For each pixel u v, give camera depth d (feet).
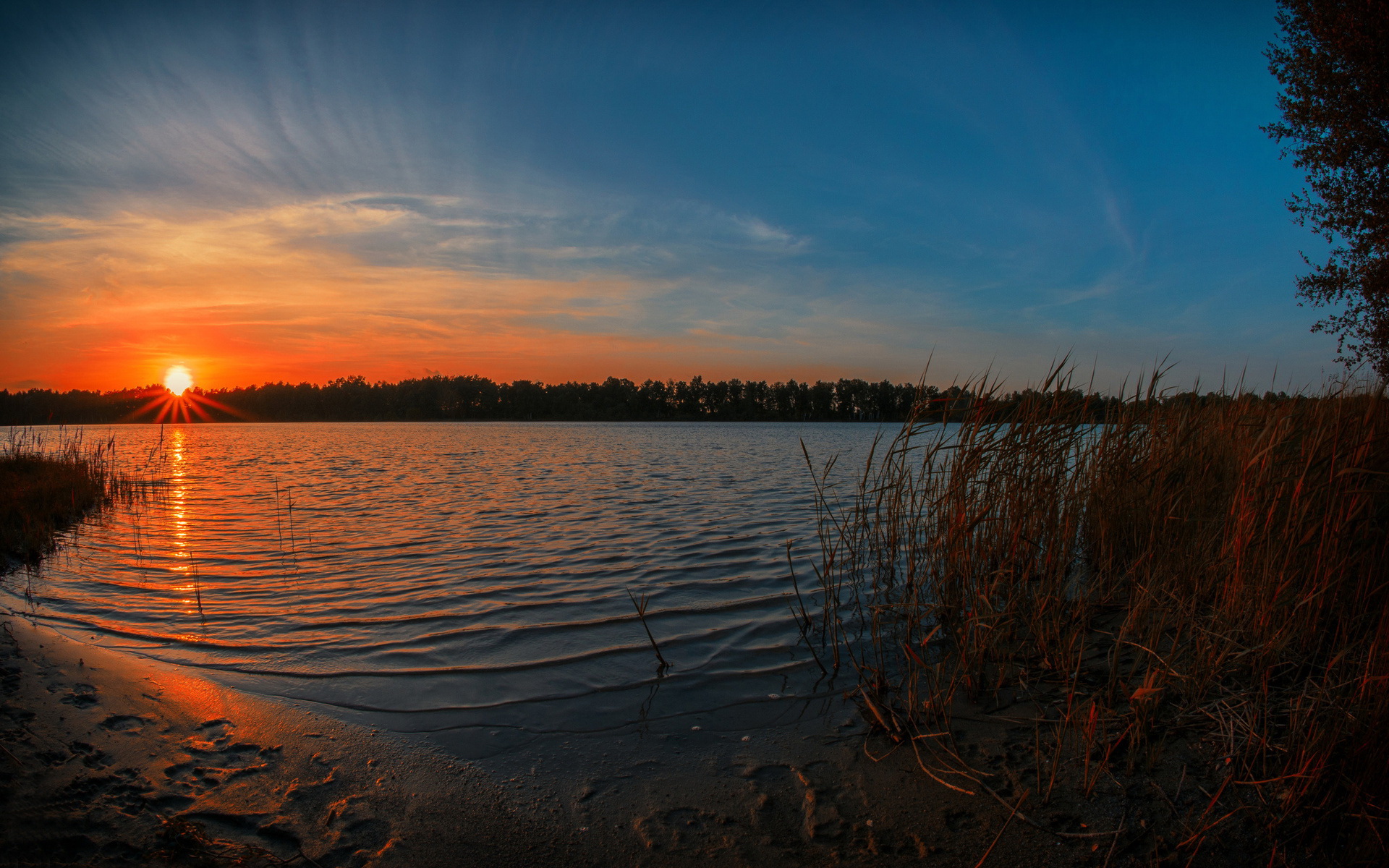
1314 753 9.97
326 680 15.89
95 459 56.95
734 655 17.58
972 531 18.58
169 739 12.68
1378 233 36.37
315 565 27.81
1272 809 9.87
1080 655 13.96
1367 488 14.67
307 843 9.78
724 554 29.35
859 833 10.16
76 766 11.32
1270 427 17.43
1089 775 11.23
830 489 53.57
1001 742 12.67
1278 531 15.84
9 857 8.86
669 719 14.01
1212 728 12.31
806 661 17.12
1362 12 35.12
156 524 38.40
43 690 14.17
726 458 95.66
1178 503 19.25
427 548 31.07
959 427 20.27
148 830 9.85
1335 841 9.29
